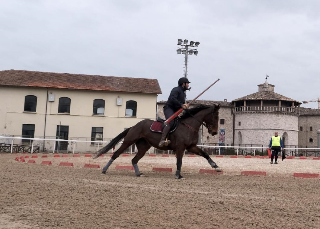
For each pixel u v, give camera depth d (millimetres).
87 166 14492
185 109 10836
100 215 5555
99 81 45406
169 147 11062
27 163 15883
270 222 5281
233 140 62156
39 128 42219
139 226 4957
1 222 5039
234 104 62531
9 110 42062
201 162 19891
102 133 43250
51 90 42781
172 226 4973
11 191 7449
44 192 7453
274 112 58750
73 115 42906
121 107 43719
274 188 8867
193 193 7801
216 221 5297
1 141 40156
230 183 9695
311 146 64938
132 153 36406
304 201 7059
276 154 20047
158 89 44594
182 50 42094
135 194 7496
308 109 69938
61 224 4980
